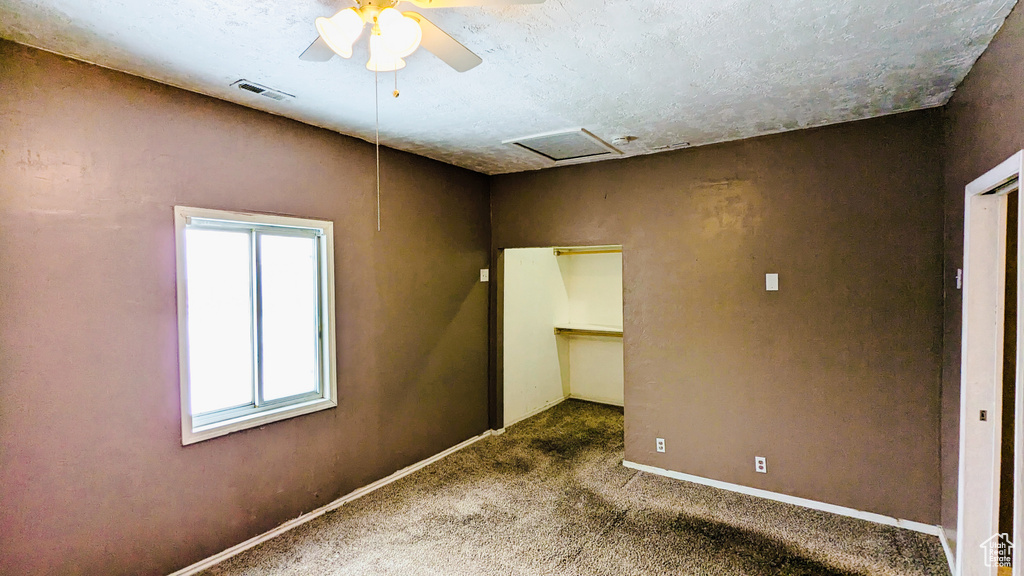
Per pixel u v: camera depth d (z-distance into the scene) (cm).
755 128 304
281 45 194
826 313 300
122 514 222
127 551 224
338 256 313
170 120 235
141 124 226
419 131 311
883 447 285
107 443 217
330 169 308
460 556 258
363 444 332
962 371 219
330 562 253
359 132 312
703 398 345
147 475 230
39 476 200
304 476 296
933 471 272
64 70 204
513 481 354
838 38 187
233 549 262
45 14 169
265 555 259
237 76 225
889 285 281
